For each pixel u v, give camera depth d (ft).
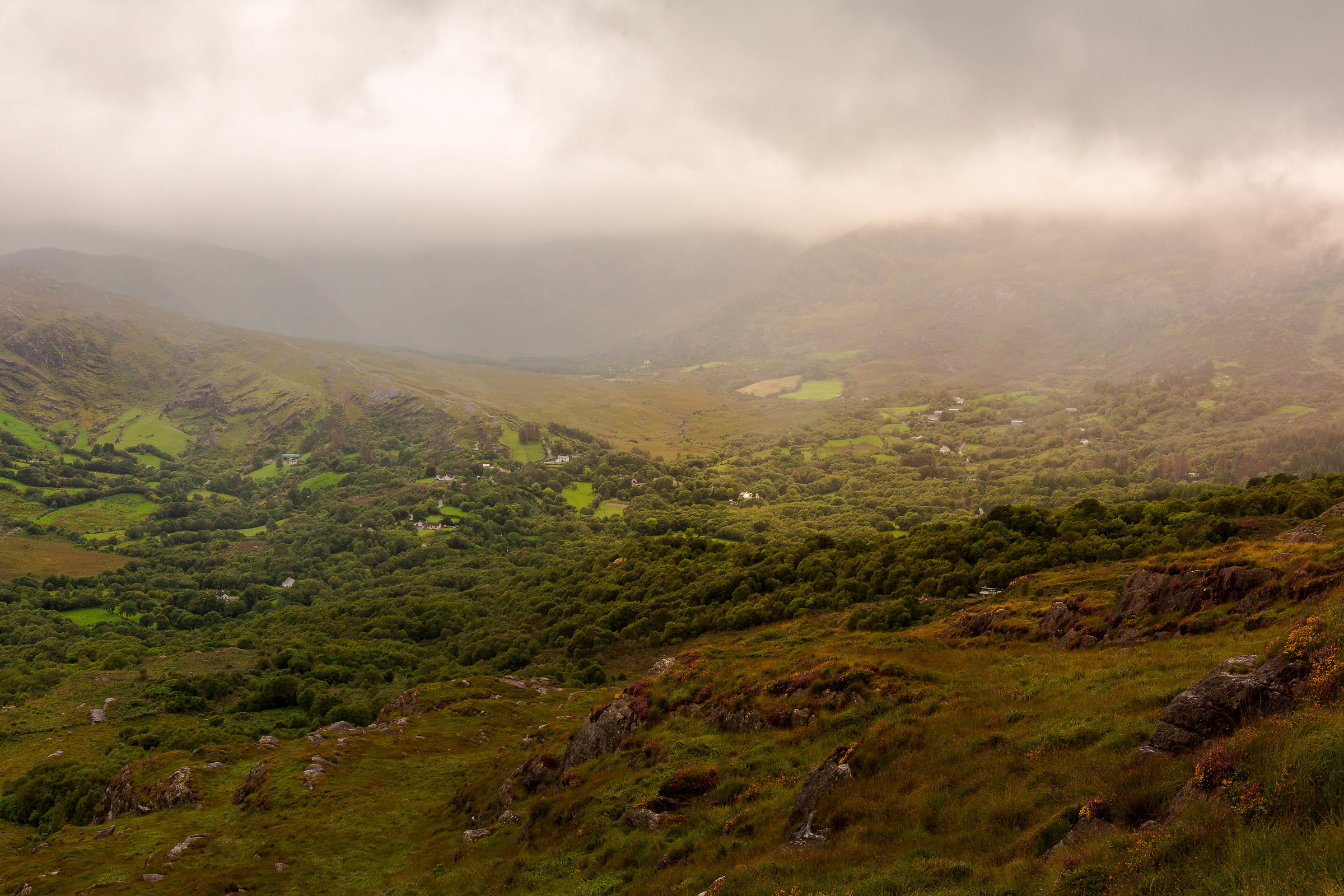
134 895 147.23
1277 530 239.50
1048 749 77.46
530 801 147.43
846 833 76.59
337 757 221.66
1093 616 153.89
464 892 115.44
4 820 264.93
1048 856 57.93
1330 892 37.40
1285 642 63.21
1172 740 62.95
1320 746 46.88
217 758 245.45
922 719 98.37
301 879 145.89
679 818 104.17
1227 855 45.47
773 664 149.69
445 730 254.06
